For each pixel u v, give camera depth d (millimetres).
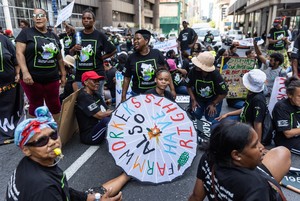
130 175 2861
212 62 3967
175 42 9531
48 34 3912
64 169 3250
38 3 17422
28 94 4035
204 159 1762
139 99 3047
